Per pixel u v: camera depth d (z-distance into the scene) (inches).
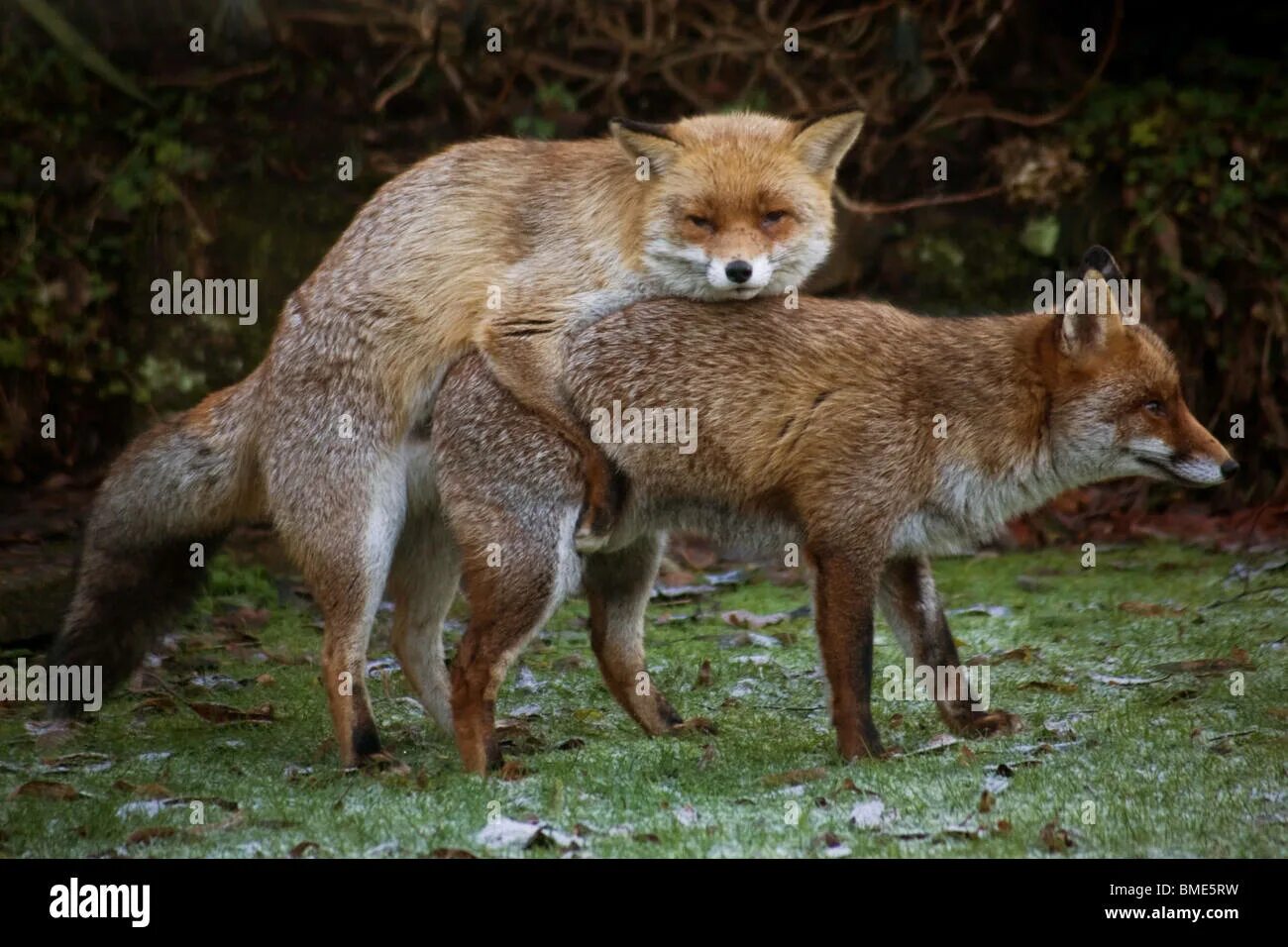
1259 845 171.8
